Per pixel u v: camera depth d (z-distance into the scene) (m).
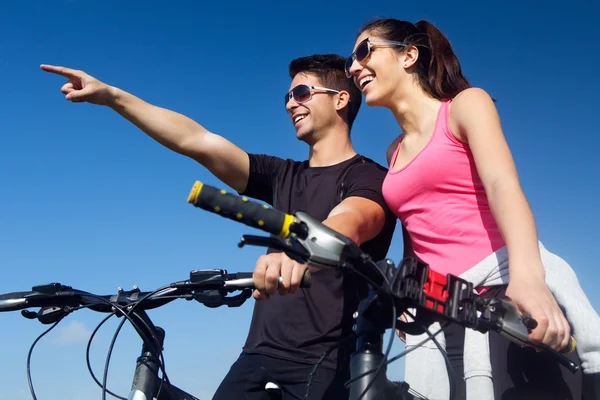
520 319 1.74
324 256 1.61
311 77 3.49
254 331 3.03
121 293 2.40
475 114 2.28
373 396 1.77
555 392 2.15
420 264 1.67
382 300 1.75
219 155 3.22
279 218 1.59
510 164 2.13
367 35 2.73
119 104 3.05
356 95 3.58
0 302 2.37
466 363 2.16
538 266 1.88
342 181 3.12
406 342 2.43
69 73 2.91
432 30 2.65
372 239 2.96
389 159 2.87
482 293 2.25
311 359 2.85
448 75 2.58
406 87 2.63
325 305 2.89
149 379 2.29
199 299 2.28
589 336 2.12
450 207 2.38
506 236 1.98
